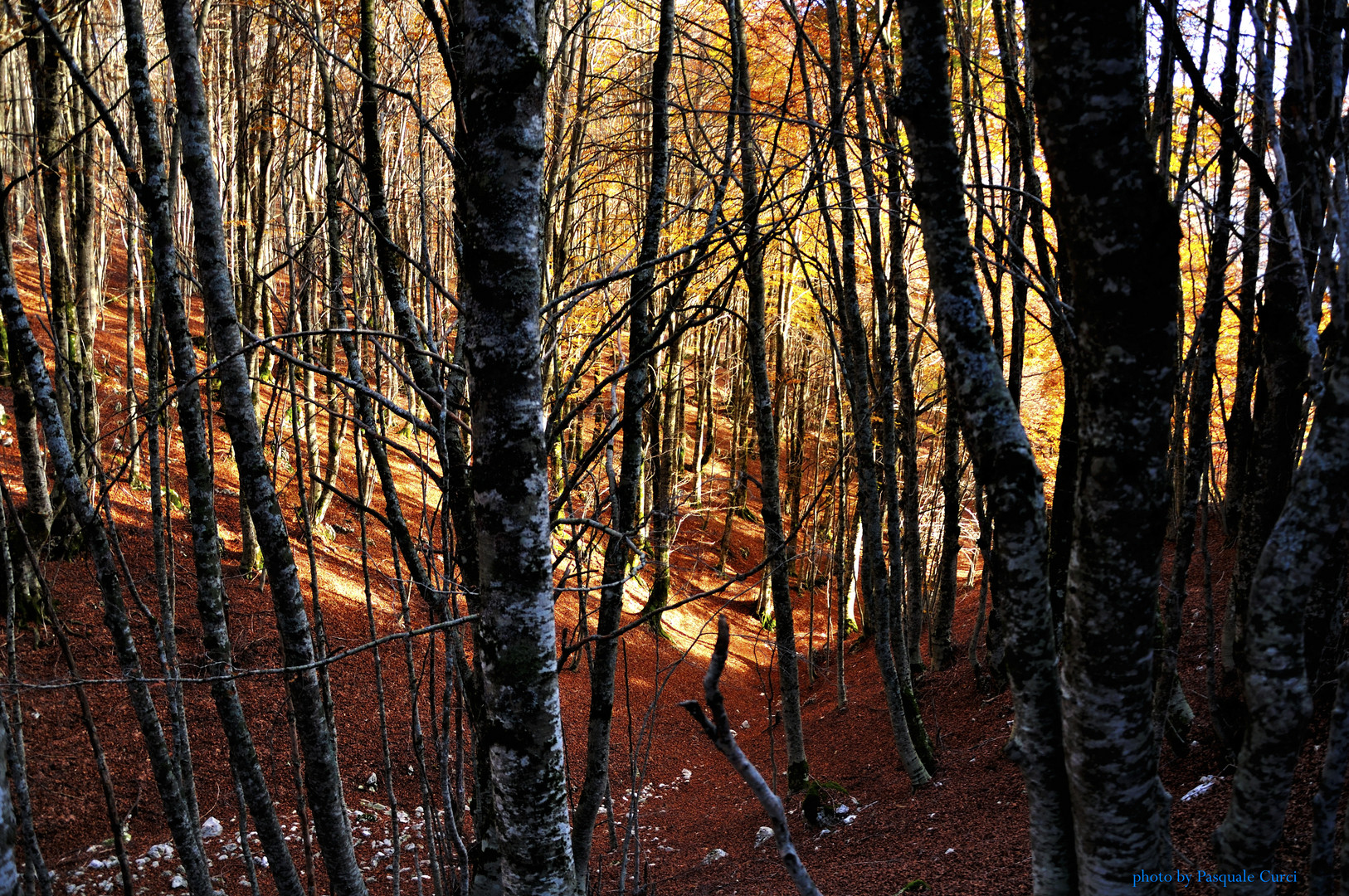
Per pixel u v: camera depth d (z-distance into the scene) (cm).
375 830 877
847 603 1955
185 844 407
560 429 377
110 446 1239
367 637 1197
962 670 1193
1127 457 187
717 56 866
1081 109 177
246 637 1048
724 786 1125
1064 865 233
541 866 278
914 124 224
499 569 268
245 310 1007
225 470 1377
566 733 1229
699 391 2150
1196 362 416
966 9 738
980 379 228
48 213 929
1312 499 203
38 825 769
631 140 781
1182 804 530
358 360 429
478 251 257
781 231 392
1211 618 528
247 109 1073
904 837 712
